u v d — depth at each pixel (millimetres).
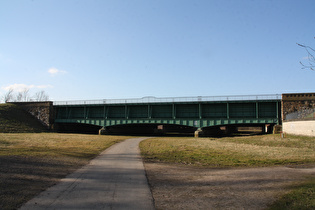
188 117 60031
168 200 8414
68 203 7902
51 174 12430
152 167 15438
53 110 73188
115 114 66125
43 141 34125
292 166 15141
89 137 47312
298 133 40000
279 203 7762
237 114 56250
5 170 12594
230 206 7770
